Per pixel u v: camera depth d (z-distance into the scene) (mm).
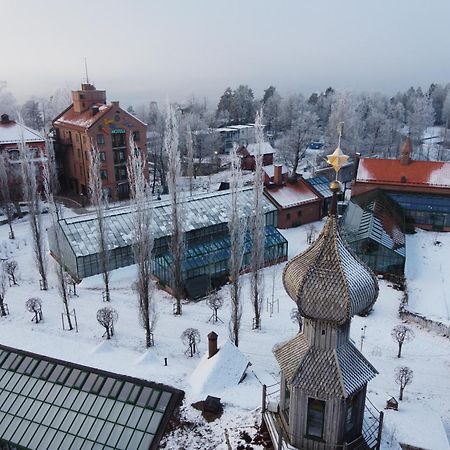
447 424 32250
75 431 23234
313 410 19406
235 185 39344
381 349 41969
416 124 135375
